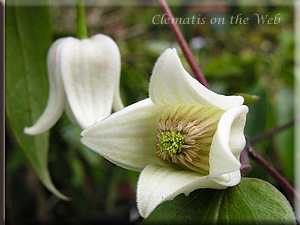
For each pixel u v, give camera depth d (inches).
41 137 3.9
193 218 2.5
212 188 2.5
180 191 2.2
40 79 4.0
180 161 2.3
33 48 3.9
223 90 5.8
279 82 5.9
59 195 3.9
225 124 2.0
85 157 5.1
